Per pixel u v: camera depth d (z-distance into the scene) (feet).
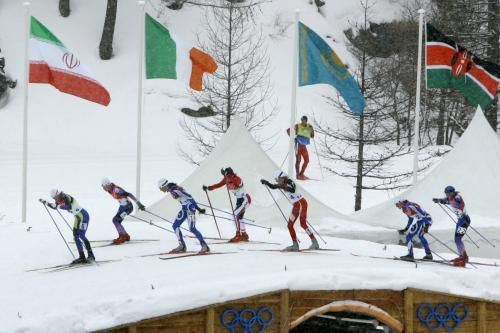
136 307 71.87
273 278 78.38
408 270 84.28
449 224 121.90
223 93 203.72
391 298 81.82
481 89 133.49
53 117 204.74
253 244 106.73
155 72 126.31
